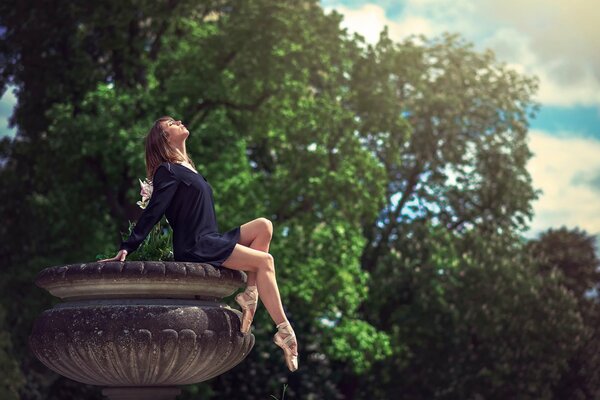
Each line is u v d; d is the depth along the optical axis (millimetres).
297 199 26312
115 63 26062
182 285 5680
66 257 26000
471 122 37375
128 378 5711
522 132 37625
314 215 25859
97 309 5602
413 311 33344
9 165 27406
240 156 25453
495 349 33312
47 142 25594
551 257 41688
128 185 25125
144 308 5574
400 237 35094
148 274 5570
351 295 26703
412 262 33938
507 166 37188
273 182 26234
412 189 36812
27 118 26125
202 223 6004
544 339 33781
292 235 25312
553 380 34031
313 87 28406
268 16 24297
